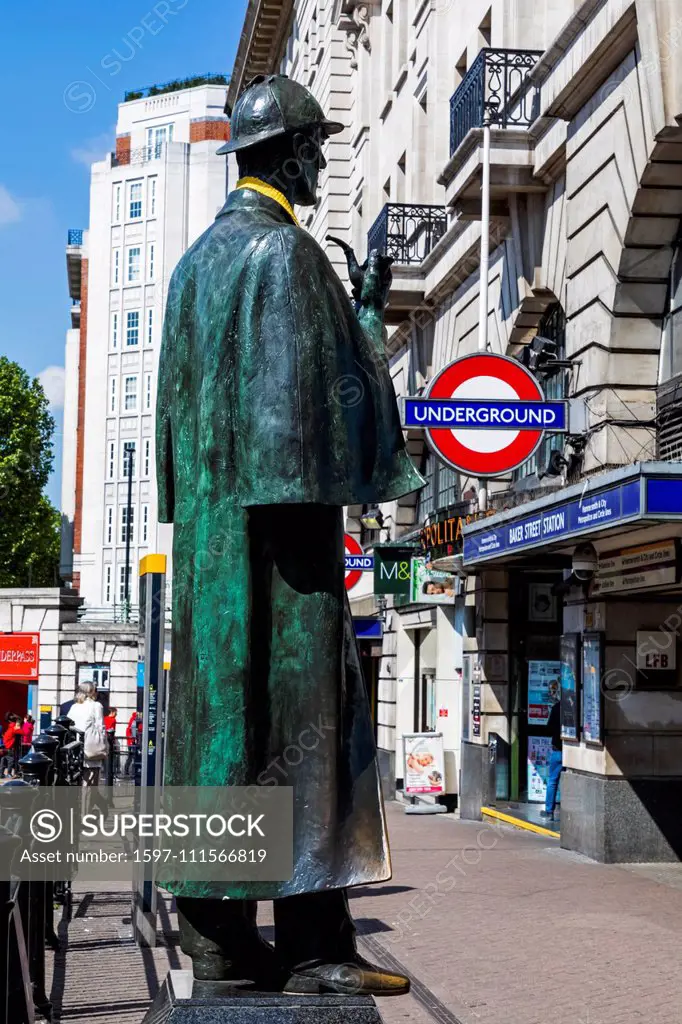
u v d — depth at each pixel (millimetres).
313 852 3535
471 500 21891
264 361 3607
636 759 15219
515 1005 7961
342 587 3758
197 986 3645
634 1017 7684
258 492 3547
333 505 3627
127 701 45375
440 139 26688
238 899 3523
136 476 88188
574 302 16297
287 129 3965
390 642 29719
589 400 15523
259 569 3645
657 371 15164
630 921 11031
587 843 15508
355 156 37062
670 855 15078
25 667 45812
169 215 88750
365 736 3725
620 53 14688
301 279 3658
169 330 4000
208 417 3689
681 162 13820
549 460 17641
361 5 35219
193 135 90312
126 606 53031
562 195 17594
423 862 15062
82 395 94625
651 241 14695
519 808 20438
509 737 20969
